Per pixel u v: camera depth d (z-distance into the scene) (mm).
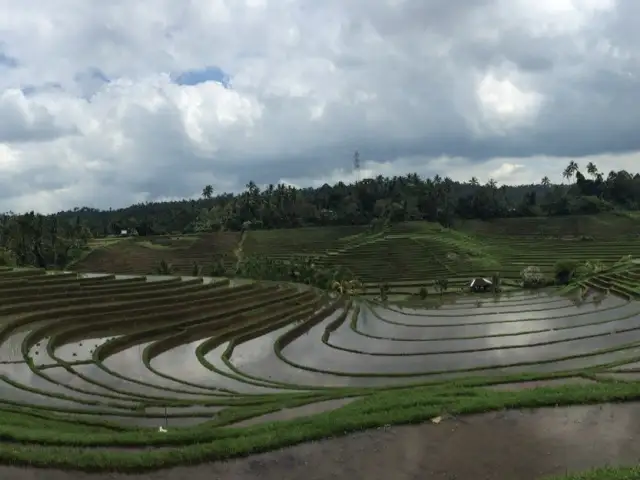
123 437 20438
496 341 59281
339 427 19938
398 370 47656
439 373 44625
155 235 198250
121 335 57000
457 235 175125
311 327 70875
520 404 21891
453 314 83125
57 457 17750
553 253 151375
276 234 181000
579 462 16812
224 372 45938
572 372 35281
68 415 28688
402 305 96688
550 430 19422
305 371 47969
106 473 17109
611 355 46750
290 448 18703
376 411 22219
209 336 61594
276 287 93438
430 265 139375
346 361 52344
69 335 55469
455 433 19453
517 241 171125
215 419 27203
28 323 57406
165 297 74688
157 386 39094
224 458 18047
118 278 88938
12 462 17656
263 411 27500
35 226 135625
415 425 20344
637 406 21562
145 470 17297
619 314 72875
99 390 36594
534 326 68375
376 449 18359
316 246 167125
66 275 86438
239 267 130375
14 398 33062
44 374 40344
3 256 117062
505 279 128875
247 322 68250
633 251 148625
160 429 22609
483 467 16719
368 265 140375
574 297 96562
